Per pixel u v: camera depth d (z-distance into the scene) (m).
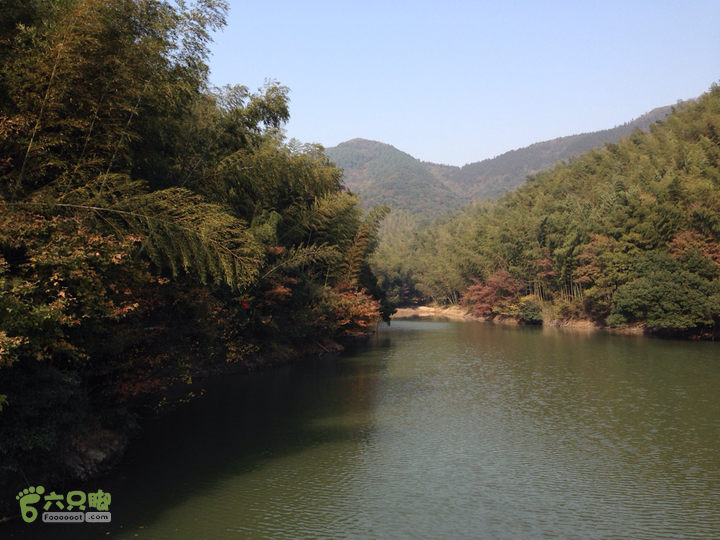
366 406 23.20
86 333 13.82
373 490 13.58
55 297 11.40
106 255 11.84
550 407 23.02
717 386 27.38
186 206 14.90
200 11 16.56
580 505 12.68
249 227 30.77
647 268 58.56
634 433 18.83
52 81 11.49
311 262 45.22
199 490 13.37
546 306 84.81
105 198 13.51
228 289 27.00
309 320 39.00
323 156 42.94
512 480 14.34
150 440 17.64
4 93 12.02
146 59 14.28
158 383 16.91
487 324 87.00
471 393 26.22
